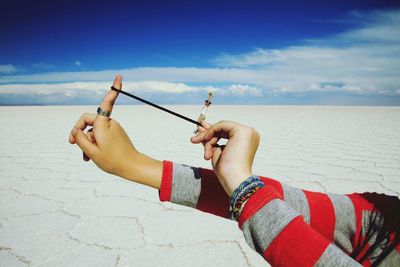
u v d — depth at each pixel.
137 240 2.01
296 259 0.43
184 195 0.68
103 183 3.28
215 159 0.58
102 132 0.57
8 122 11.47
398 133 8.02
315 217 0.70
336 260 0.42
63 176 3.58
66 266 1.71
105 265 1.72
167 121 12.25
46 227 2.21
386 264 0.65
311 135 7.71
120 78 0.57
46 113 17.69
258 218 0.47
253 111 21.17
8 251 1.88
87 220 2.33
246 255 1.82
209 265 1.72
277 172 3.90
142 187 3.12
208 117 14.67
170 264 1.73
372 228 0.70
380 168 4.12
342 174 3.81
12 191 3.04
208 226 2.21
